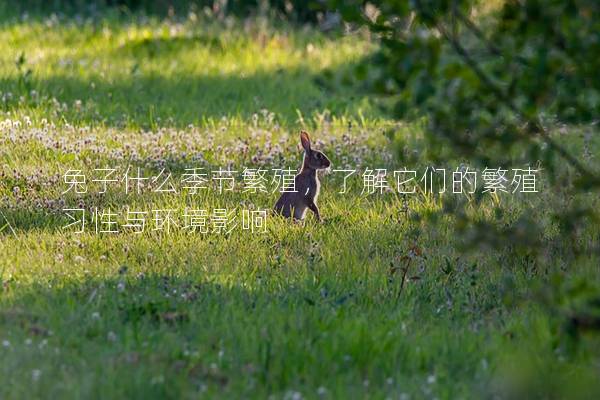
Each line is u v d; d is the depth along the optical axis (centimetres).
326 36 5147
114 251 2188
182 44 4725
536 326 1758
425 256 2184
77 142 2997
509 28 1447
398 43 1366
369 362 1598
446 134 1489
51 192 2570
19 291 1833
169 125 3484
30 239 2212
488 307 1939
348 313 1823
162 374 1491
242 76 4350
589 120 1512
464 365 1622
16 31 4862
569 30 1423
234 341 1650
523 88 1427
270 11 5791
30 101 3541
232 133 3353
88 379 1444
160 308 1773
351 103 3881
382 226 2448
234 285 1962
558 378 1560
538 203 2606
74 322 1700
